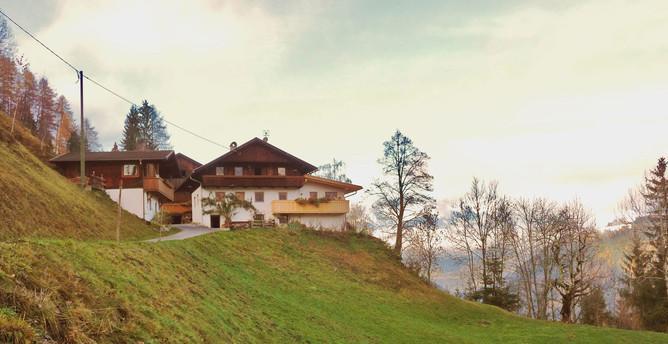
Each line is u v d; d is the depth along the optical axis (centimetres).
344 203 4947
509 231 5547
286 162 5244
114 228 2977
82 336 727
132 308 976
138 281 1189
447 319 3341
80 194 3350
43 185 2650
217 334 1241
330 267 3516
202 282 1723
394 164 5097
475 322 3394
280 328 1744
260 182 5062
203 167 5022
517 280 5891
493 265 5469
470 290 5919
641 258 5541
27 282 764
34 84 7981
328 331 2041
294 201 4853
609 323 5262
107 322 830
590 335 3131
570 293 4450
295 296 2595
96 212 3070
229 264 2634
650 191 5294
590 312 5369
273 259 3177
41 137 7581
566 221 4947
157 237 3372
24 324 627
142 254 1528
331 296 2870
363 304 2958
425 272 6150
